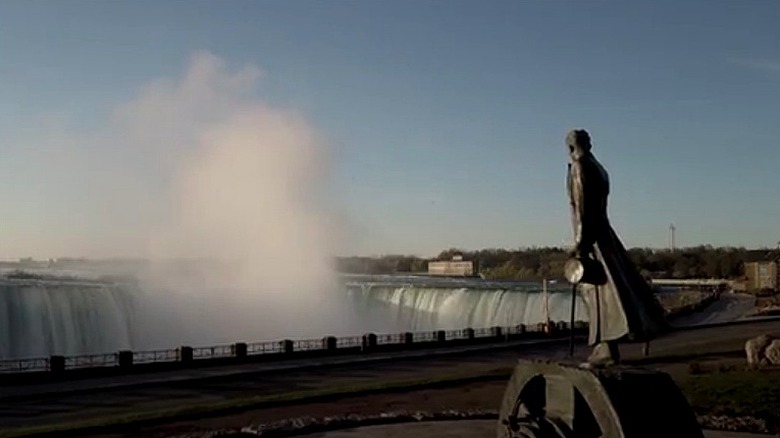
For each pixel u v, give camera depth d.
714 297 93.44
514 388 12.41
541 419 11.37
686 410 10.61
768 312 68.62
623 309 11.25
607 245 11.59
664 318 11.60
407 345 44.84
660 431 10.29
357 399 24.97
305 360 38.88
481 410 22.08
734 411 20.89
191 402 26.66
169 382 31.23
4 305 53.94
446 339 48.91
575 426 11.12
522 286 90.75
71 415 24.16
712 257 149.12
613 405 10.32
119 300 65.06
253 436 18.17
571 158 11.80
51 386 29.98
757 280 118.56
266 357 38.47
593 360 11.71
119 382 31.08
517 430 11.79
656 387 10.61
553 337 51.75
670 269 149.12
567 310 71.06
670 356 35.19
